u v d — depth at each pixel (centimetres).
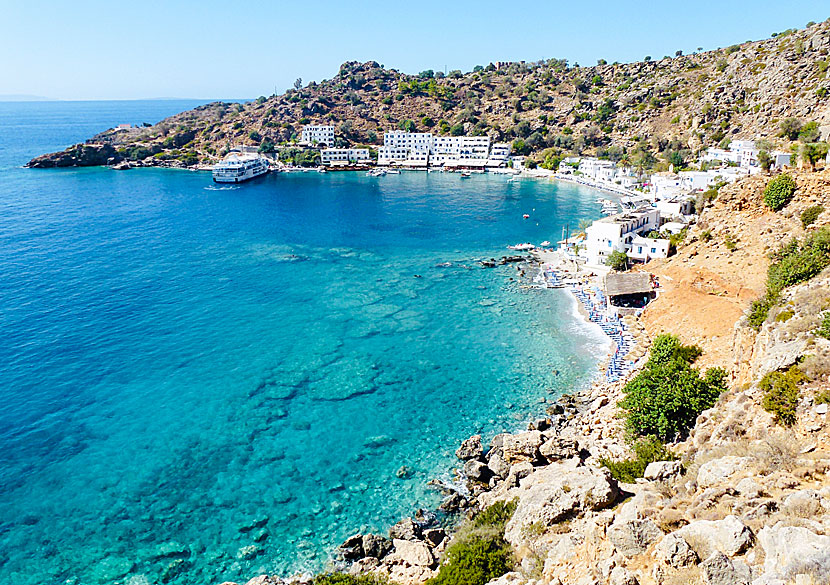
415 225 16762
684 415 4991
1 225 15600
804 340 3912
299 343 8469
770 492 2852
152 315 9481
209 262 12688
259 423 6394
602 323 9025
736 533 2447
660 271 9931
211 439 6081
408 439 6112
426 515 4978
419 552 4300
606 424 5994
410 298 10438
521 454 5556
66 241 14138
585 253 12575
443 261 12912
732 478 3139
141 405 6719
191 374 7494
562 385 7219
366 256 13388
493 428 6303
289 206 19838
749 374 4691
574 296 10362
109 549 4606
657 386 5294
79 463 5647
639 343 8088
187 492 5278
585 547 3019
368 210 19162
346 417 6525
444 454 5850
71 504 5091
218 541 4703
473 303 10144
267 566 4444
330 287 11056
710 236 9538
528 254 13338
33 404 6675
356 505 5122
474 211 18788
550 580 2958
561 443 5609
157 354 8050
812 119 19700
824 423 3278
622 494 3794
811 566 1978
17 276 11294
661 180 19375
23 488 5275
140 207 18950
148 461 5703
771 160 13512
